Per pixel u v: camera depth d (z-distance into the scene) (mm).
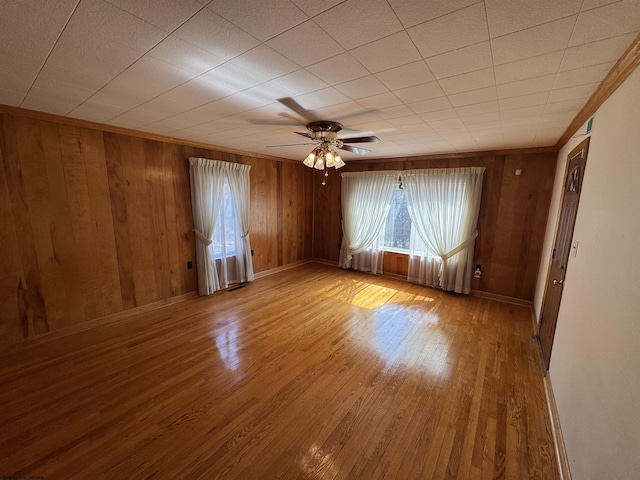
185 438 1802
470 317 3688
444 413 2053
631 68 1394
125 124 2953
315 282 5094
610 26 1134
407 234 5195
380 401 2162
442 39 1271
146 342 2961
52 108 2424
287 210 5785
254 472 1595
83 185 3041
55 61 1526
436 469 1632
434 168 4621
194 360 2654
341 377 2441
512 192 4070
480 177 4168
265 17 1133
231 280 4832
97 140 3088
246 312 3764
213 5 1064
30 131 2656
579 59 1410
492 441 1822
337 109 2291
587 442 1375
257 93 1970
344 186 5711
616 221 1420
